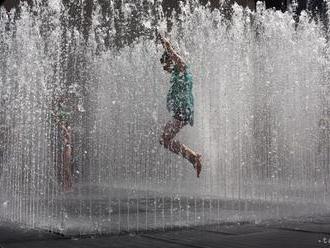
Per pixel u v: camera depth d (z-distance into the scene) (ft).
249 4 58.18
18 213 18.94
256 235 13.70
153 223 15.90
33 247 12.00
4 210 19.97
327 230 14.62
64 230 14.69
